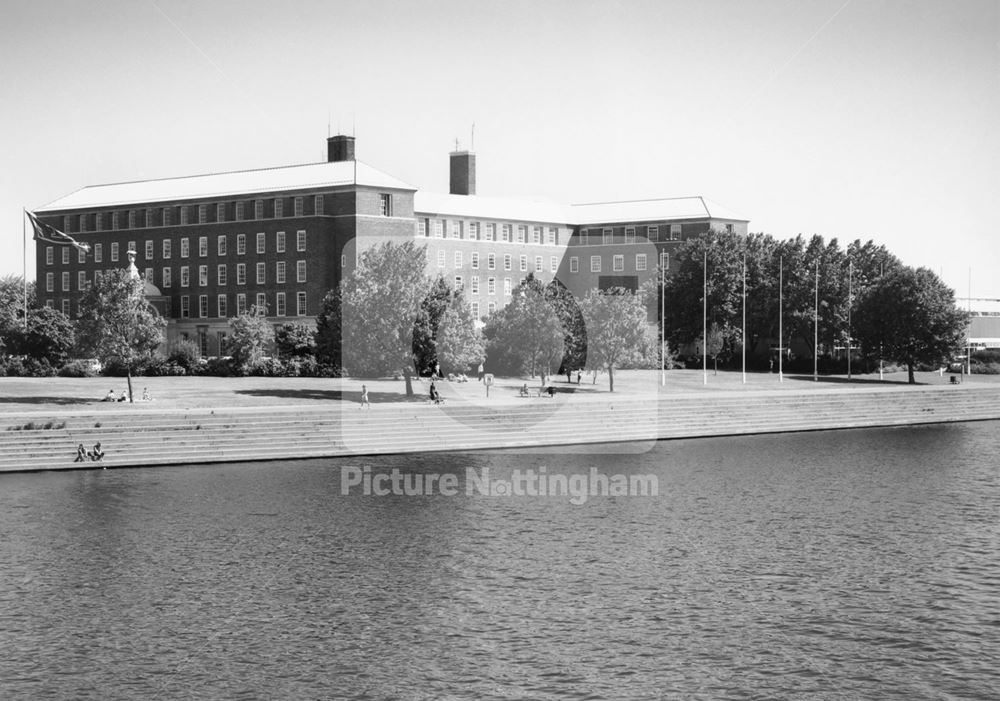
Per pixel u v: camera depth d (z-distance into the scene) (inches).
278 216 6274.6
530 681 1526.8
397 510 2586.1
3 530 2308.1
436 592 1926.7
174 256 6628.9
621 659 1609.3
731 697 1481.3
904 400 4788.4
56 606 1825.8
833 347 6619.1
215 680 1521.9
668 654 1632.6
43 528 2330.2
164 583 1959.9
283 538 2288.4
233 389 4079.7
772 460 3472.0
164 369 4827.8
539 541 2303.2
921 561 2172.7
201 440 3213.6
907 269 5885.8
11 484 2800.2
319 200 6176.2
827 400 4584.2
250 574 2021.4
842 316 6279.5
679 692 1494.8
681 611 1833.2
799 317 6318.9
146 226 6727.4
